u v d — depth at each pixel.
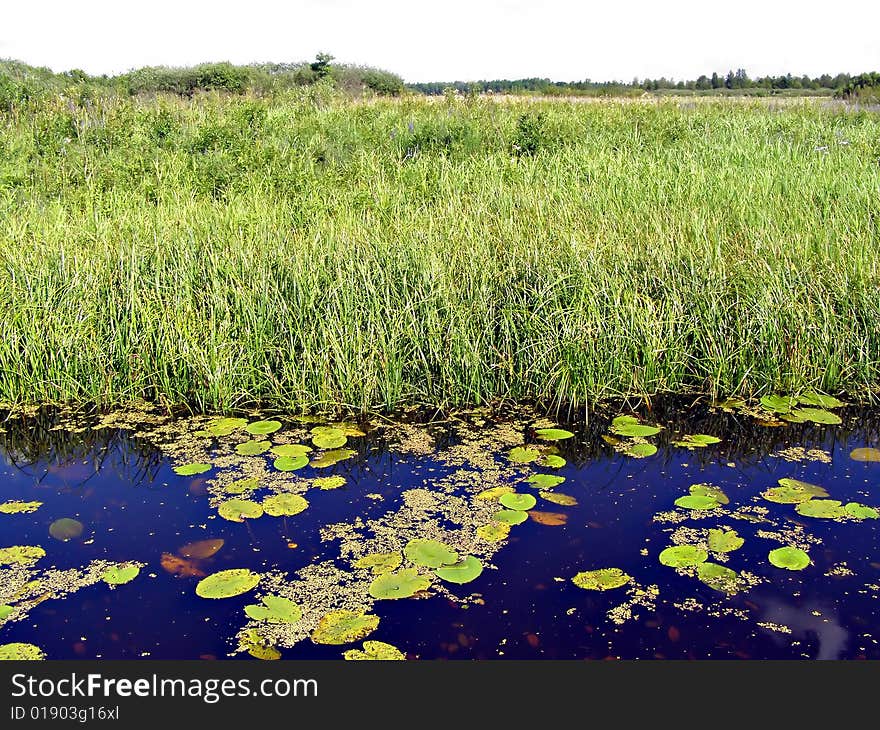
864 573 2.70
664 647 2.36
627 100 16.05
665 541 2.91
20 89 12.06
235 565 2.77
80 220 6.29
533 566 2.76
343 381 4.20
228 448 3.76
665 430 3.96
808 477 3.44
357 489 3.33
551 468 3.53
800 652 2.33
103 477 3.47
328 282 4.84
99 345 4.44
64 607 2.54
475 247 5.21
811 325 4.39
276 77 19.08
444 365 4.30
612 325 4.46
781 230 5.60
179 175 8.35
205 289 4.95
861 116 13.09
